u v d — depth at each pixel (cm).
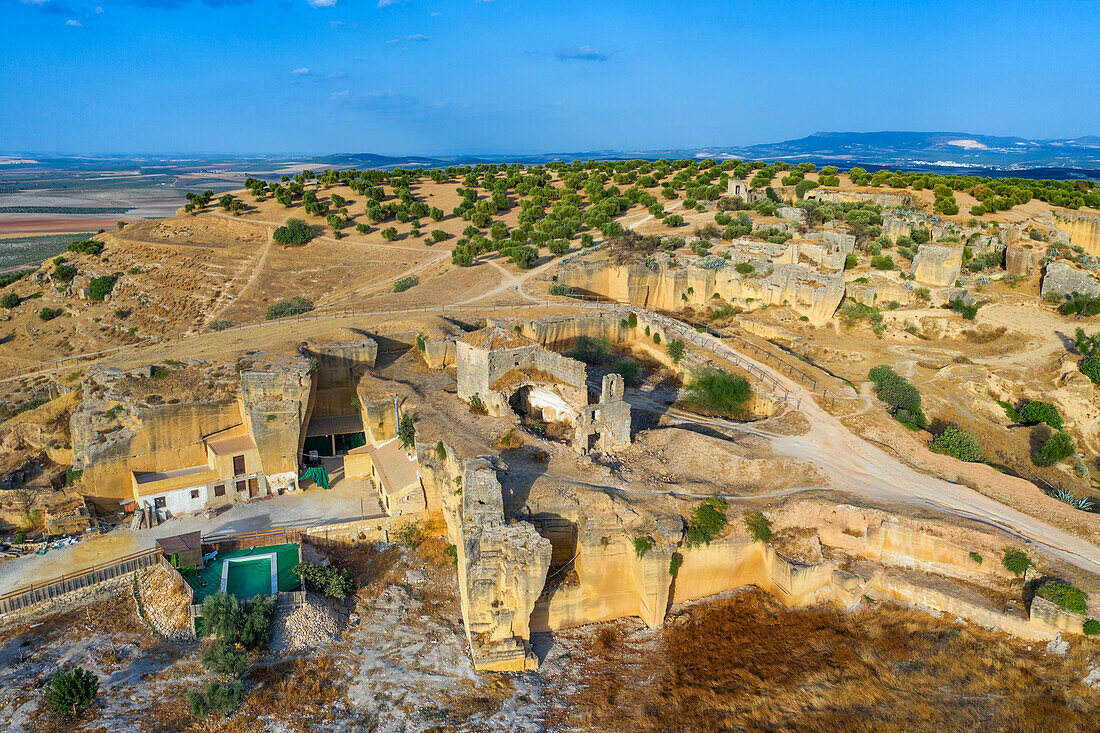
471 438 4584
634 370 6531
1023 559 3672
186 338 6412
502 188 14775
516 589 3569
